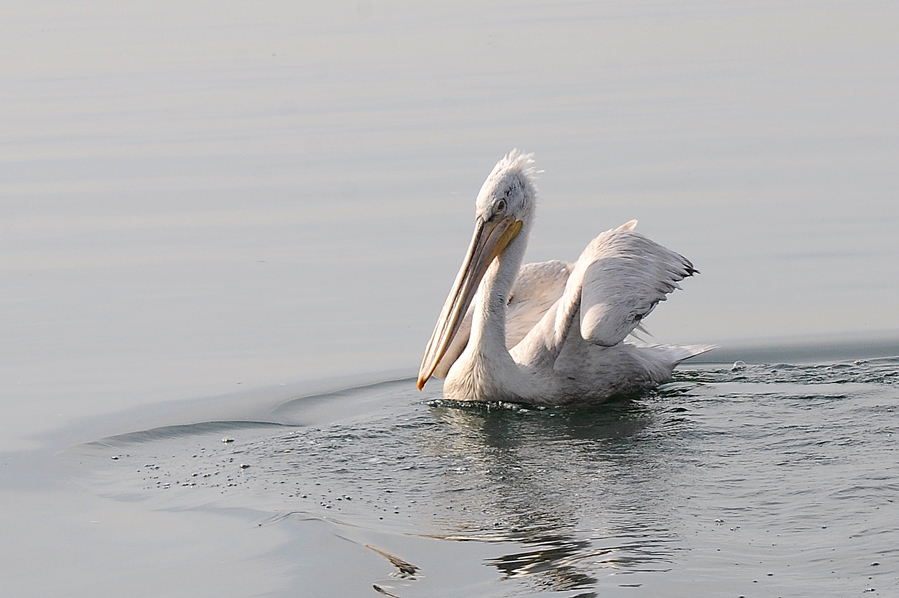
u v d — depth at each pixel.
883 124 24.22
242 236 19.84
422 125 25.86
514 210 13.98
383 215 20.52
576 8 38.16
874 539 8.52
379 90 29.14
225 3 40.22
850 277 17.27
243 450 11.75
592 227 19.23
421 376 13.56
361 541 9.03
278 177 22.95
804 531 8.77
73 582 8.59
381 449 11.62
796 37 32.34
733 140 23.75
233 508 9.99
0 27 37.22
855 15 34.19
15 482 10.97
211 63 32.25
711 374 14.30
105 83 30.62
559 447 11.44
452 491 10.18
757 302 16.66
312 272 18.14
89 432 12.53
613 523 9.14
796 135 23.91
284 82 30.23
